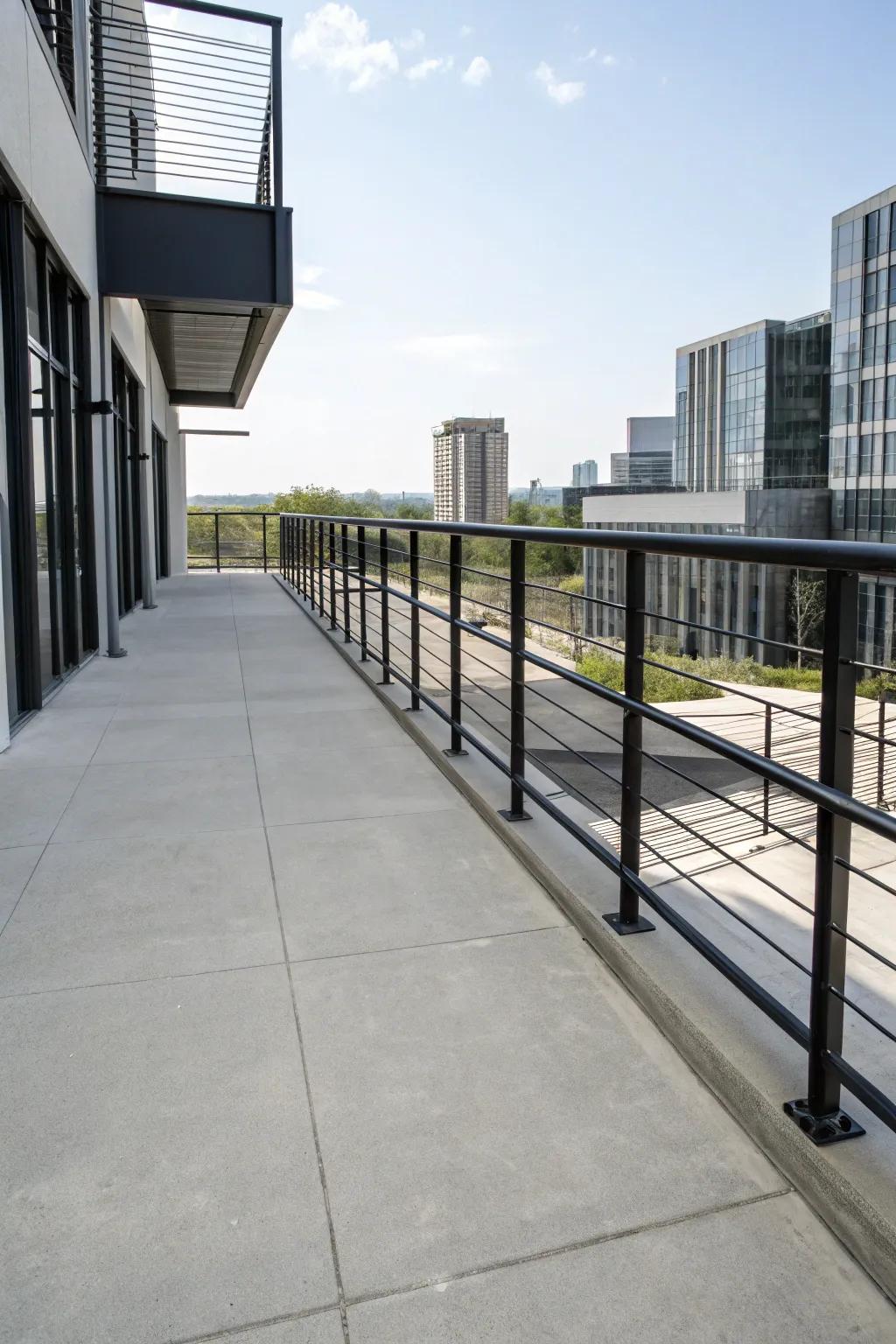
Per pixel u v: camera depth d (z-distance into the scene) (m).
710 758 9.17
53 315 5.80
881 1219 1.24
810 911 1.41
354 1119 1.61
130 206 7.06
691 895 2.48
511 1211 1.39
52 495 5.45
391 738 4.32
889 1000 2.46
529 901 2.50
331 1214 1.39
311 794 3.46
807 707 10.04
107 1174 1.47
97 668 6.20
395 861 2.79
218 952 2.22
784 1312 1.21
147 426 10.51
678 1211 1.39
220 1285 1.26
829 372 52.78
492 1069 1.75
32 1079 1.72
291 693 5.37
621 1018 1.93
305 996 2.02
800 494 44.09
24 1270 1.29
